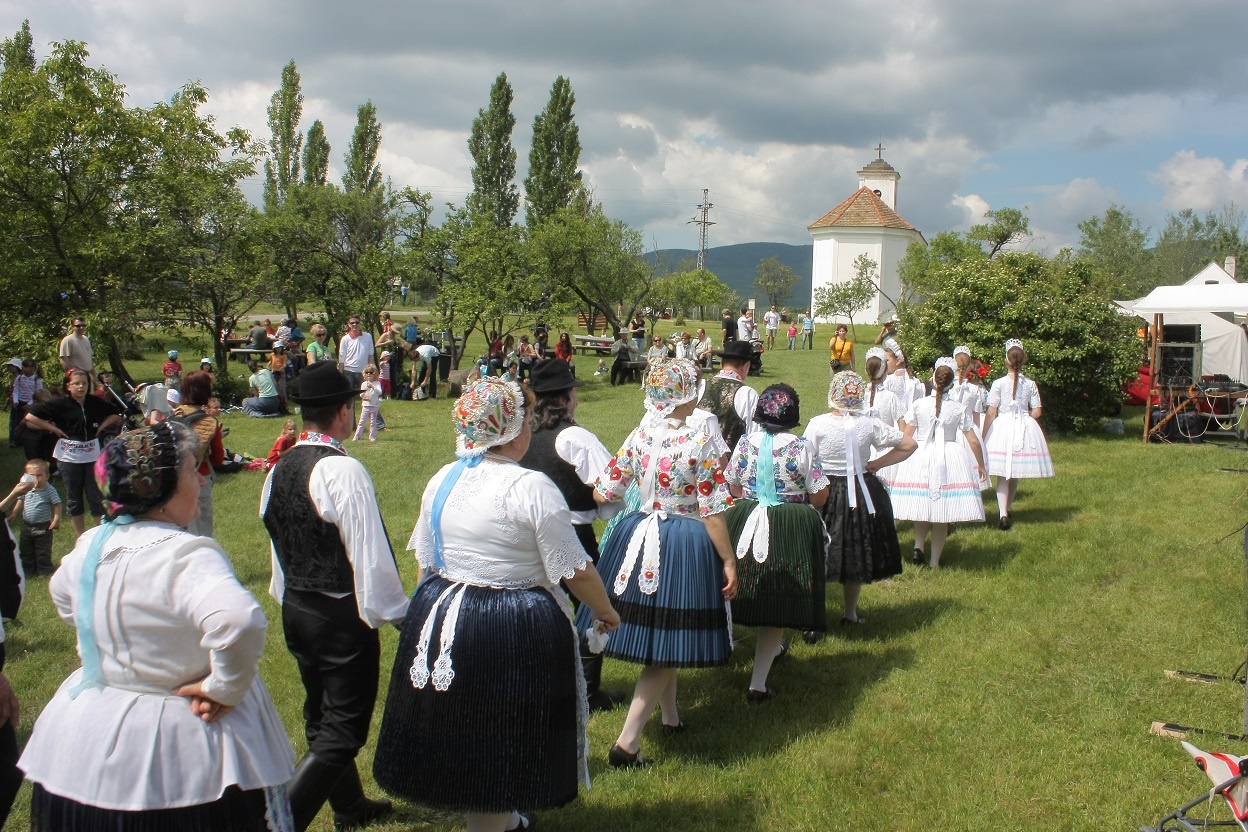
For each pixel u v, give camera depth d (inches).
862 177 2202.3
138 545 95.6
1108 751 169.0
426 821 150.5
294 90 1801.2
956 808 152.0
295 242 881.5
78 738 92.7
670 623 161.8
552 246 1015.0
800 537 191.6
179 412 253.0
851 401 231.8
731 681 206.1
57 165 672.4
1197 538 310.5
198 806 93.4
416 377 789.2
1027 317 552.1
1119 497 380.8
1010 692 195.2
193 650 95.0
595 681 191.0
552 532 124.2
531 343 888.9
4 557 142.9
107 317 670.5
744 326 973.2
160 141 713.6
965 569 286.2
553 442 180.9
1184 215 1951.3
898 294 1897.1
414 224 880.9
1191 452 491.2
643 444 168.2
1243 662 206.7
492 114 1643.7
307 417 140.7
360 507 131.8
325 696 136.2
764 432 197.6
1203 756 129.9
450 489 128.8
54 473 477.1
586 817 150.4
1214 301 521.0
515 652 122.2
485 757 120.7
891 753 170.7
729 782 161.2
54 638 244.7
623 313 1245.7
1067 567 283.3
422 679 122.6
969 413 295.1
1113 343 553.9
